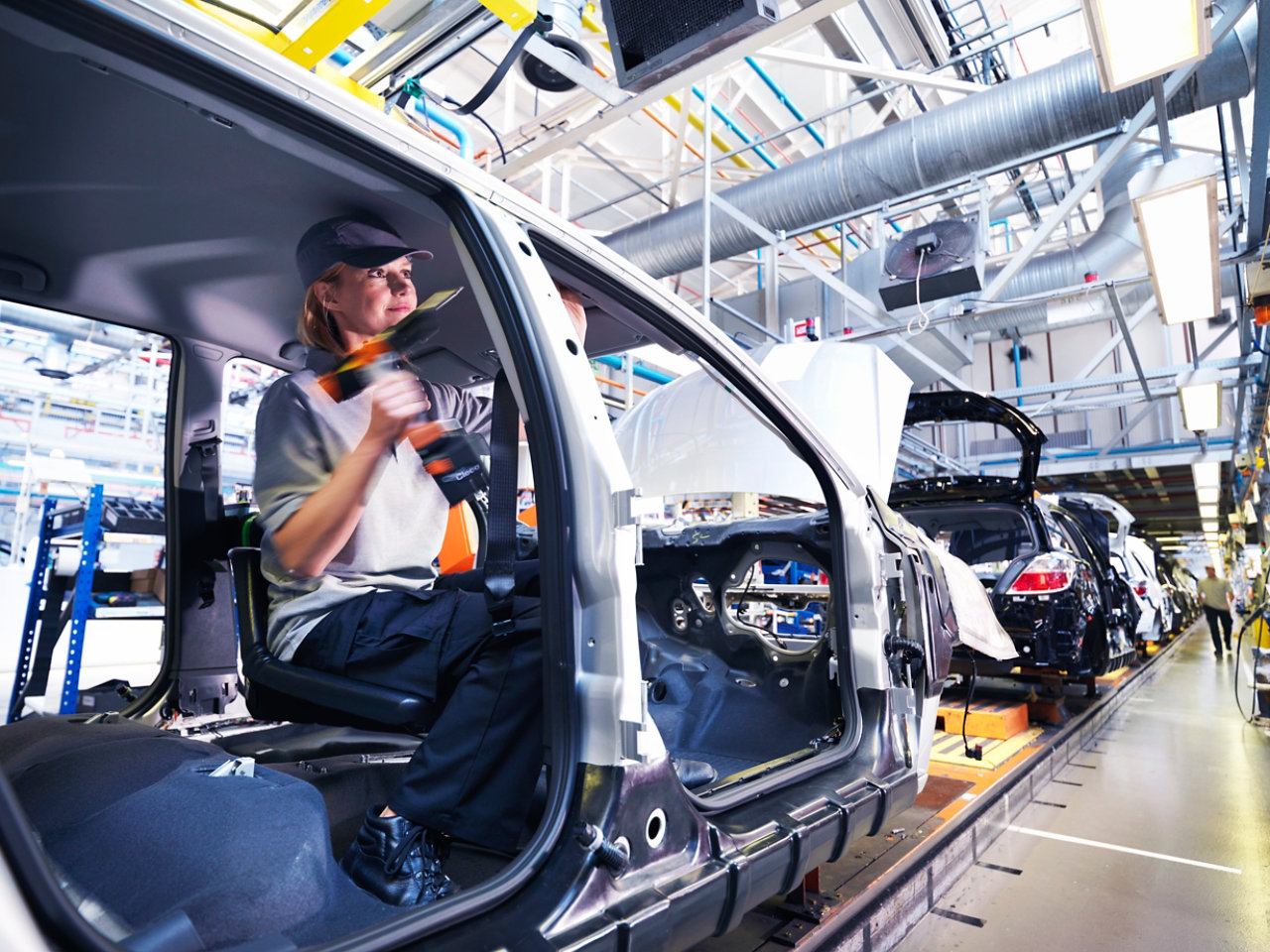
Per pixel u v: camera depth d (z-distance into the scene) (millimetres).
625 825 979
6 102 1070
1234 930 2002
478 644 1249
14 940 513
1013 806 3055
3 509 4324
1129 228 6832
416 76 2549
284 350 2043
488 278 1070
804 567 6281
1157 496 15664
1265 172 3975
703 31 2354
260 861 836
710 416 2664
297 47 1876
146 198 1338
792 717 2238
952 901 2201
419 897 1084
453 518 2545
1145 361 11727
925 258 4980
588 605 1043
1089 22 2990
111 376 4621
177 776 979
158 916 750
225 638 2041
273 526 1391
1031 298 5543
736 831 1228
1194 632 20703
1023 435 3895
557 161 6957
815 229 5695
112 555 3930
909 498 4672
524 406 1074
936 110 4902
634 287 1352
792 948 1579
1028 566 4082
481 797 1104
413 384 1468
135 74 832
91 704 3223
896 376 2551
